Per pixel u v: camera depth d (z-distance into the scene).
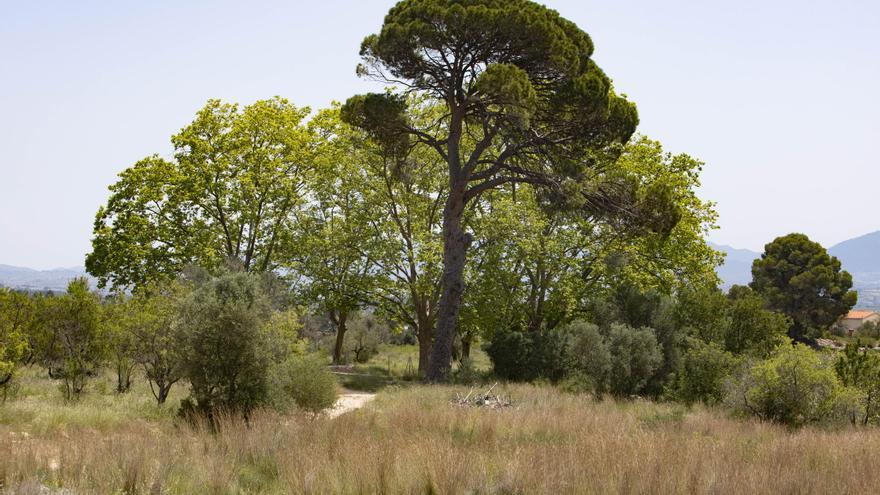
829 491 7.13
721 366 19.50
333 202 33.41
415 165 30.86
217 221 32.41
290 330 17.06
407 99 31.23
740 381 16.78
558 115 25.50
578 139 26.66
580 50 26.33
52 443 9.57
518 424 12.48
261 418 11.18
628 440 10.02
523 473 7.47
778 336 23.91
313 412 14.77
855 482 7.55
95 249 30.52
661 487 6.96
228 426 10.77
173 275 28.48
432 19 23.84
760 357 22.27
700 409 17.44
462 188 26.19
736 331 24.22
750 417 15.48
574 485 7.04
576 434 11.50
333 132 35.09
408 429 11.48
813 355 15.59
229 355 12.83
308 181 33.59
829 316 76.19
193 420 12.30
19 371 15.30
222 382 12.84
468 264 30.36
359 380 26.64
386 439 9.70
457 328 31.44
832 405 14.96
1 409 12.27
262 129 32.72
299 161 33.38
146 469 7.41
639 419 14.73
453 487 6.94
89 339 16.88
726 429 13.05
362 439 9.66
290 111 34.25
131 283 29.83
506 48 24.38
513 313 30.39
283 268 32.66
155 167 31.25
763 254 83.56
